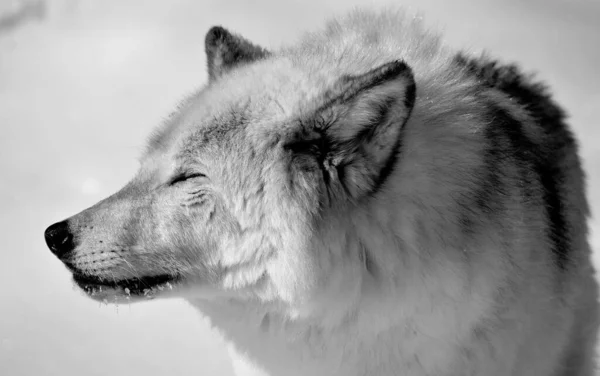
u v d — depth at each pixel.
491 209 7.10
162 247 7.14
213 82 8.00
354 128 6.77
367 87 6.57
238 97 7.28
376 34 8.41
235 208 7.05
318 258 6.93
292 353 7.45
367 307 7.10
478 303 7.04
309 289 6.95
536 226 7.42
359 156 6.85
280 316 7.26
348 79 7.02
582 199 8.97
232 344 7.82
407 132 7.08
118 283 7.23
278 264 7.00
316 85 7.23
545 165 8.16
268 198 6.99
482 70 8.72
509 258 7.13
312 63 7.68
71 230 7.21
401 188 6.96
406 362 7.27
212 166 7.10
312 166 6.92
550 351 7.73
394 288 7.00
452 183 7.06
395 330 7.13
